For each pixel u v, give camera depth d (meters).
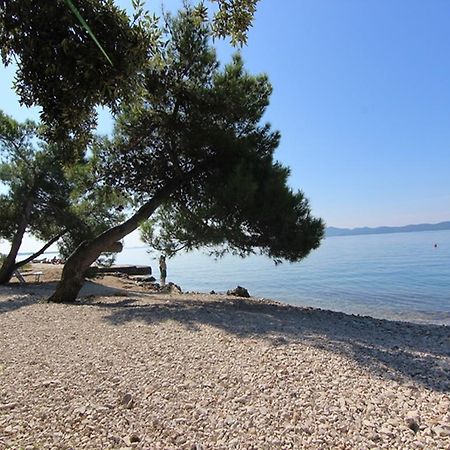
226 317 8.75
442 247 71.62
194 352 5.80
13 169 16.91
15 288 15.85
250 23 3.57
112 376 4.87
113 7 2.77
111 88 2.77
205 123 11.44
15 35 2.69
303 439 3.45
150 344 6.30
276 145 12.41
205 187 11.35
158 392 4.39
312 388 4.52
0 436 3.43
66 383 4.66
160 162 12.40
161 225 11.82
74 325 7.98
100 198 14.81
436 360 5.91
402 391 4.53
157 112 11.32
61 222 17.17
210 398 4.24
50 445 3.32
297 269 39.81
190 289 24.72
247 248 11.18
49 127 3.45
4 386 4.57
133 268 29.12
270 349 5.91
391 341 7.22
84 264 12.23
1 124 16.23
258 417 3.82
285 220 10.38
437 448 3.31
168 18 11.12
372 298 19.80
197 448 3.28
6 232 17.72
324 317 9.96
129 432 3.56
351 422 3.75
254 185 9.88
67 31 2.62
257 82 12.22
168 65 10.80
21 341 6.70
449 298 19.17
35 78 2.78
